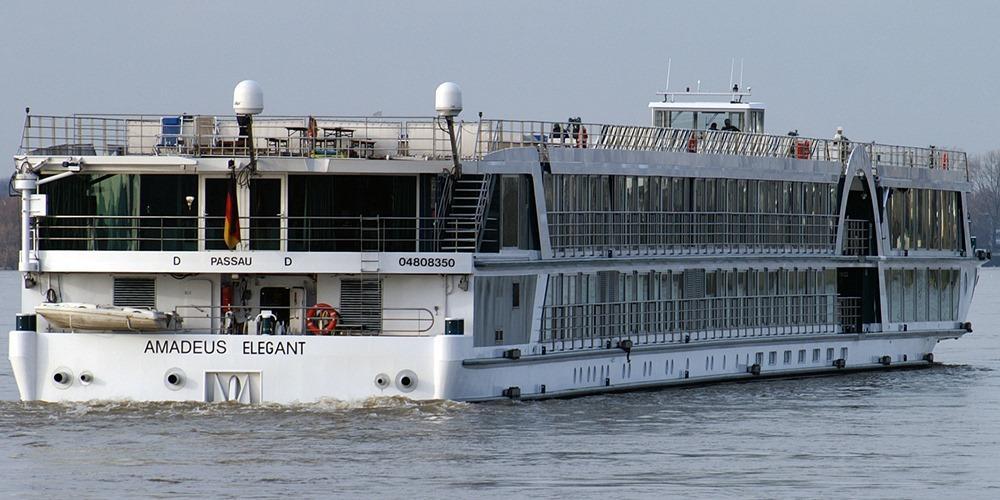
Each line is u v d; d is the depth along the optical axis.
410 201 175.25
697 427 174.12
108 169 173.25
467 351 171.38
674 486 143.62
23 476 143.38
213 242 175.62
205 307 172.25
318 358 168.62
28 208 172.38
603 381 195.88
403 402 169.75
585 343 192.88
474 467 148.62
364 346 168.62
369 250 174.62
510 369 179.75
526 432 164.62
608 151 196.25
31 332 170.75
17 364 170.88
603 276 196.25
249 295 176.75
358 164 172.62
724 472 150.38
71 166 172.62
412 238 174.88
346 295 175.00
